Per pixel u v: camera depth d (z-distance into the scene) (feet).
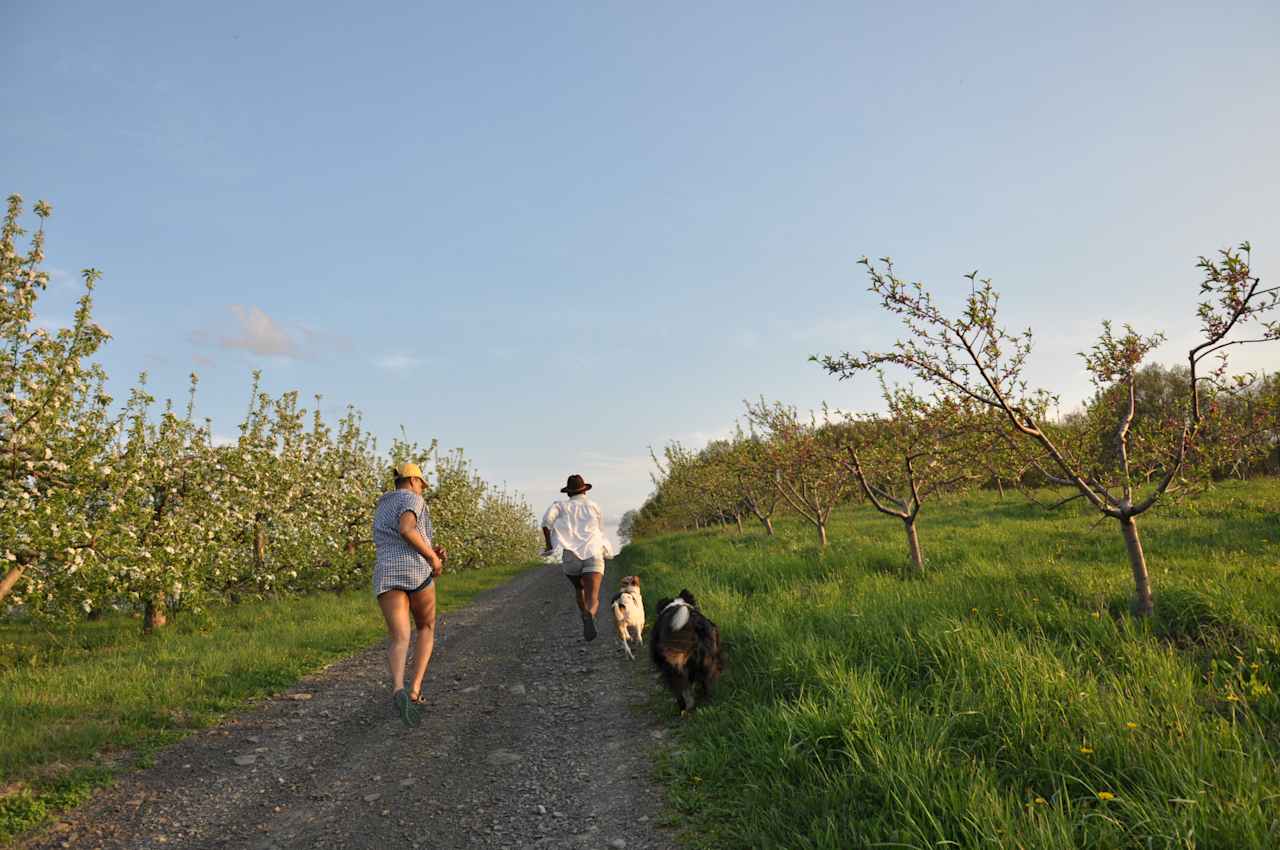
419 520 18.51
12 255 27.45
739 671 19.15
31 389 28.73
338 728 18.85
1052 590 24.44
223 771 15.78
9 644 33.30
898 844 9.45
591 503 26.53
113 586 32.55
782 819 11.03
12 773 14.76
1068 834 8.82
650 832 11.82
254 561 45.85
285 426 53.88
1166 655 16.06
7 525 27.71
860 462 35.63
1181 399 20.15
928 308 21.20
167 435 38.27
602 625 33.81
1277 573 22.82
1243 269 16.53
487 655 28.32
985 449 25.48
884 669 17.12
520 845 11.83
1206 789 9.69
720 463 66.59
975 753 12.35
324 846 12.09
